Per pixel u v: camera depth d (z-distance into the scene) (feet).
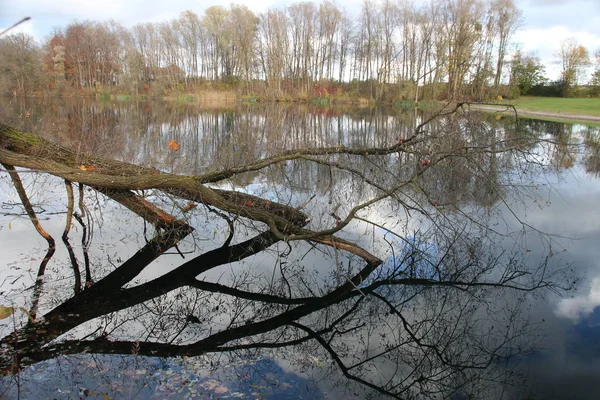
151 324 11.69
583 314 12.19
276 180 26.30
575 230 18.88
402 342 11.16
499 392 9.02
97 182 15.79
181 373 9.38
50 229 18.34
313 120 66.85
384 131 51.16
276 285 14.51
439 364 10.12
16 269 14.37
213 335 11.28
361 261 16.46
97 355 9.95
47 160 15.67
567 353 10.37
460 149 16.51
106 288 13.62
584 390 9.04
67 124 38.40
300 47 152.66
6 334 10.54
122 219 20.31
